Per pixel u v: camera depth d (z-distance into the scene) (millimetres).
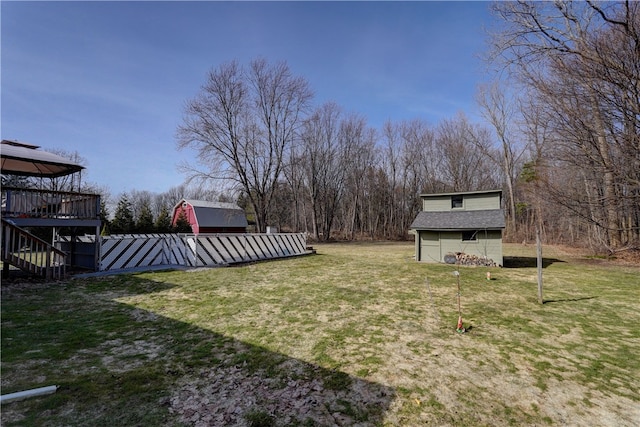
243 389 2916
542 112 12914
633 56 10461
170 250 11727
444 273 9984
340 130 33094
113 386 2887
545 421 2479
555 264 12383
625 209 13320
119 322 4836
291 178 31062
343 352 3822
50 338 4078
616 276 9500
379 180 35125
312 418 2473
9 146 8953
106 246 9984
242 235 12930
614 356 3748
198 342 4082
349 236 34688
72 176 27422
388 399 2779
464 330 4629
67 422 2312
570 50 11422
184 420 2398
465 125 31125
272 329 4633
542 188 14953
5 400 2512
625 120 11180
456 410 2615
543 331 4625
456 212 13836
